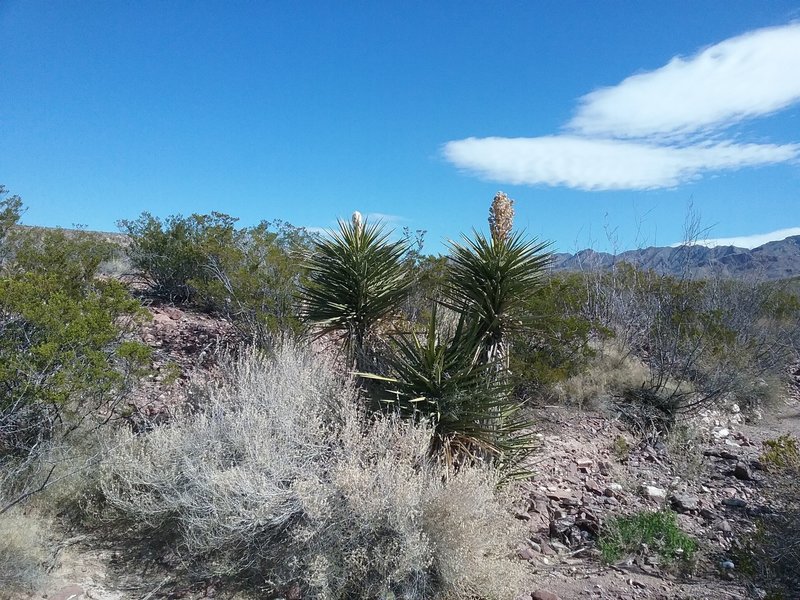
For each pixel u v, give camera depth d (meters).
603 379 9.38
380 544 4.09
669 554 5.01
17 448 5.14
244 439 4.82
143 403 6.36
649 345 10.98
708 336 10.55
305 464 4.71
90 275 7.56
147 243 10.38
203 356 7.79
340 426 5.09
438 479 4.39
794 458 6.62
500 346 6.20
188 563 4.35
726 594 4.46
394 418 4.95
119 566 4.39
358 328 6.92
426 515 4.22
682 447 7.80
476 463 5.11
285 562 4.19
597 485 6.53
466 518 4.18
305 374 5.61
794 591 4.54
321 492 4.28
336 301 6.97
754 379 10.66
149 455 4.91
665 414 8.96
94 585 4.13
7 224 9.44
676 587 4.56
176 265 10.06
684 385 9.73
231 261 8.83
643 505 6.06
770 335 12.98
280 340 7.23
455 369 5.58
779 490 6.27
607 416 8.80
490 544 4.26
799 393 11.68
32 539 4.27
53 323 5.07
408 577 4.07
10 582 3.92
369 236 7.11
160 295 10.35
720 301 12.76
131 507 4.57
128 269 11.61
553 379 8.41
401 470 4.28
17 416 4.98
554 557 4.99
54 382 4.86
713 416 9.41
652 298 11.94
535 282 6.14
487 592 4.07
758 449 8.21
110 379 5.20
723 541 5.34
